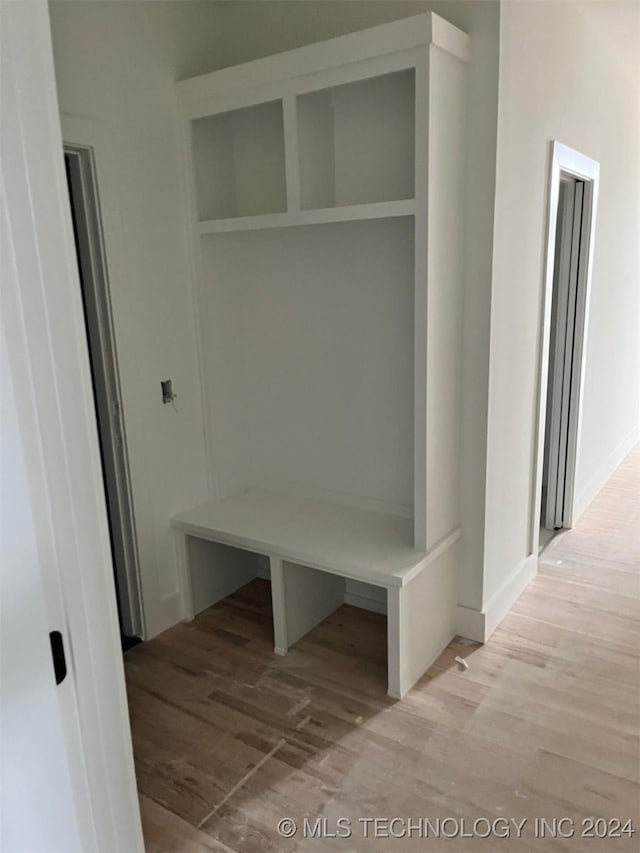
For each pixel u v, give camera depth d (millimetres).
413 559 2430
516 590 3064
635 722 2250
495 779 2021
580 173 3199
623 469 4953
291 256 2877
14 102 778
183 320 2836
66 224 875
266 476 3227
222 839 1839
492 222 2373
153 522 2814
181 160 2723
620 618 2904
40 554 839
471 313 2490
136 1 2473
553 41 2725
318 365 2920
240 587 3324
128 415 2637
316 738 2230
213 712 2383
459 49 2209
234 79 2496
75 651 957
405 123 2455
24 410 794
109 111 2424
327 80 2295
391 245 2607
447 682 2502
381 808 1931
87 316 2568
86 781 974
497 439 2674
